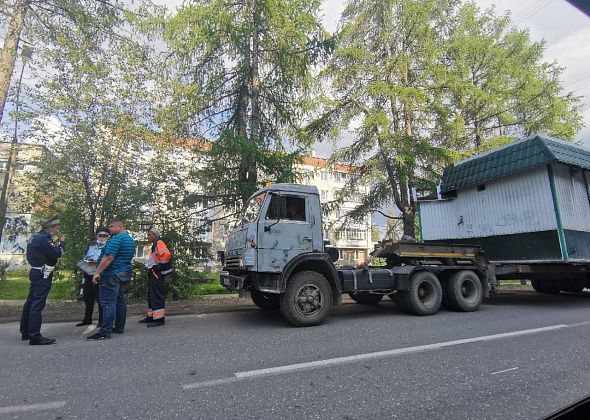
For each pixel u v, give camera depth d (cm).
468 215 1113
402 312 835
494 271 916
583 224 937
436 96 1571
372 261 840
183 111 1107
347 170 1672
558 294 1262
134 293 1020
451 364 434
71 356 475
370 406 315
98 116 951
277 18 1132
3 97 902
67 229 957
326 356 467
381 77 1545
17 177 968
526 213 957
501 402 322
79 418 294
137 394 344
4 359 462
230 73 1239
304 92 1276
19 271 1712
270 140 1297
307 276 682
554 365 431
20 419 292
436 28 1702
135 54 997
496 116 1862
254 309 905
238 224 758
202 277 1132
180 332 623
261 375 396
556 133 1870
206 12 1099
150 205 1045
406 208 1567
